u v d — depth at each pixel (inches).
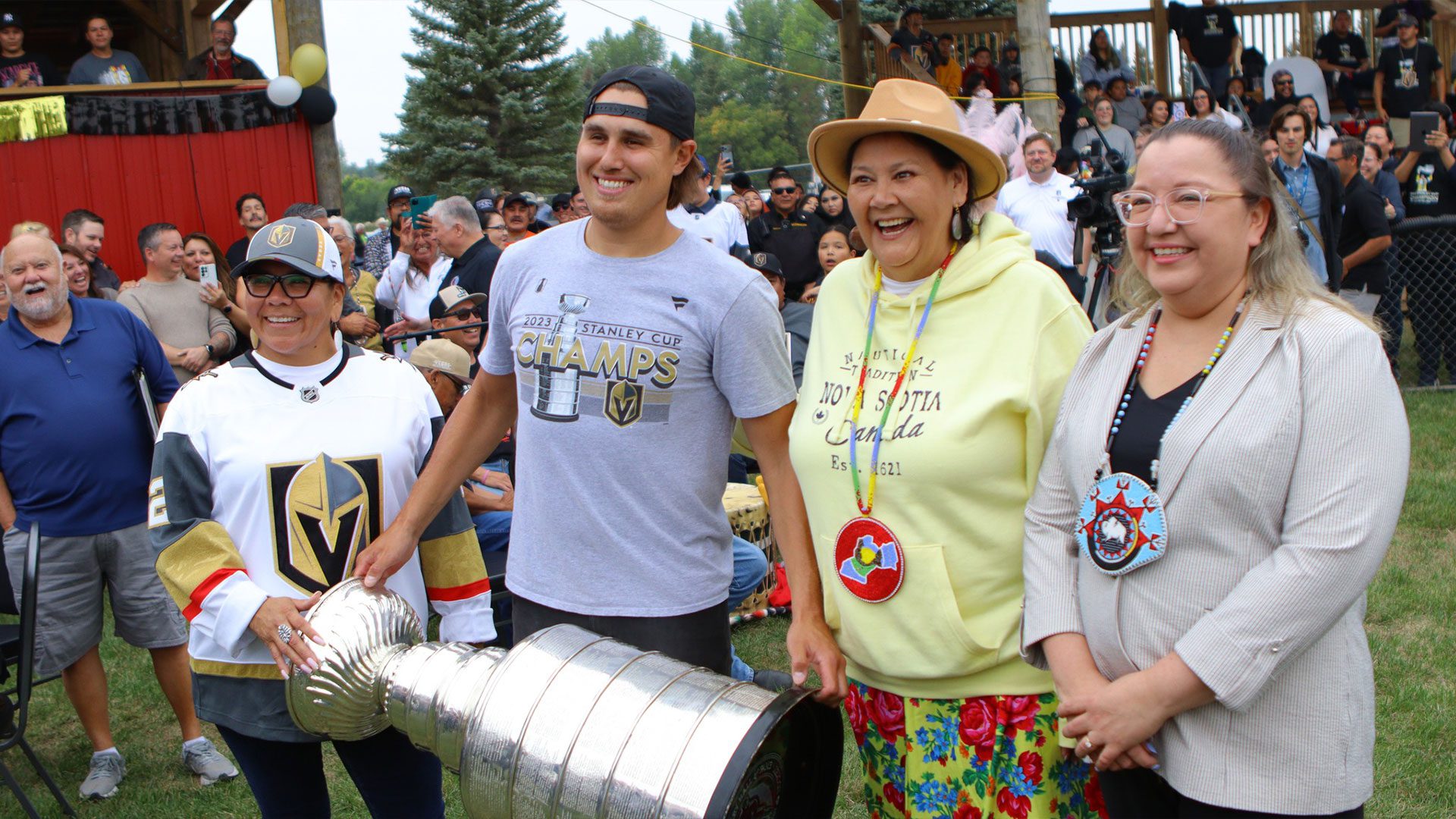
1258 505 71.7
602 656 83.8
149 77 495.8
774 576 202.7
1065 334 87.4
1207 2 582.2
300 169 374.3
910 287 91.8
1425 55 534.6
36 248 155.8
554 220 412.2
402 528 102.4
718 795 72.3
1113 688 74.7
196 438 101.4
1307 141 399.9
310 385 103.5
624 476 95.5
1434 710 147.9
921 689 89.7
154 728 176.6
